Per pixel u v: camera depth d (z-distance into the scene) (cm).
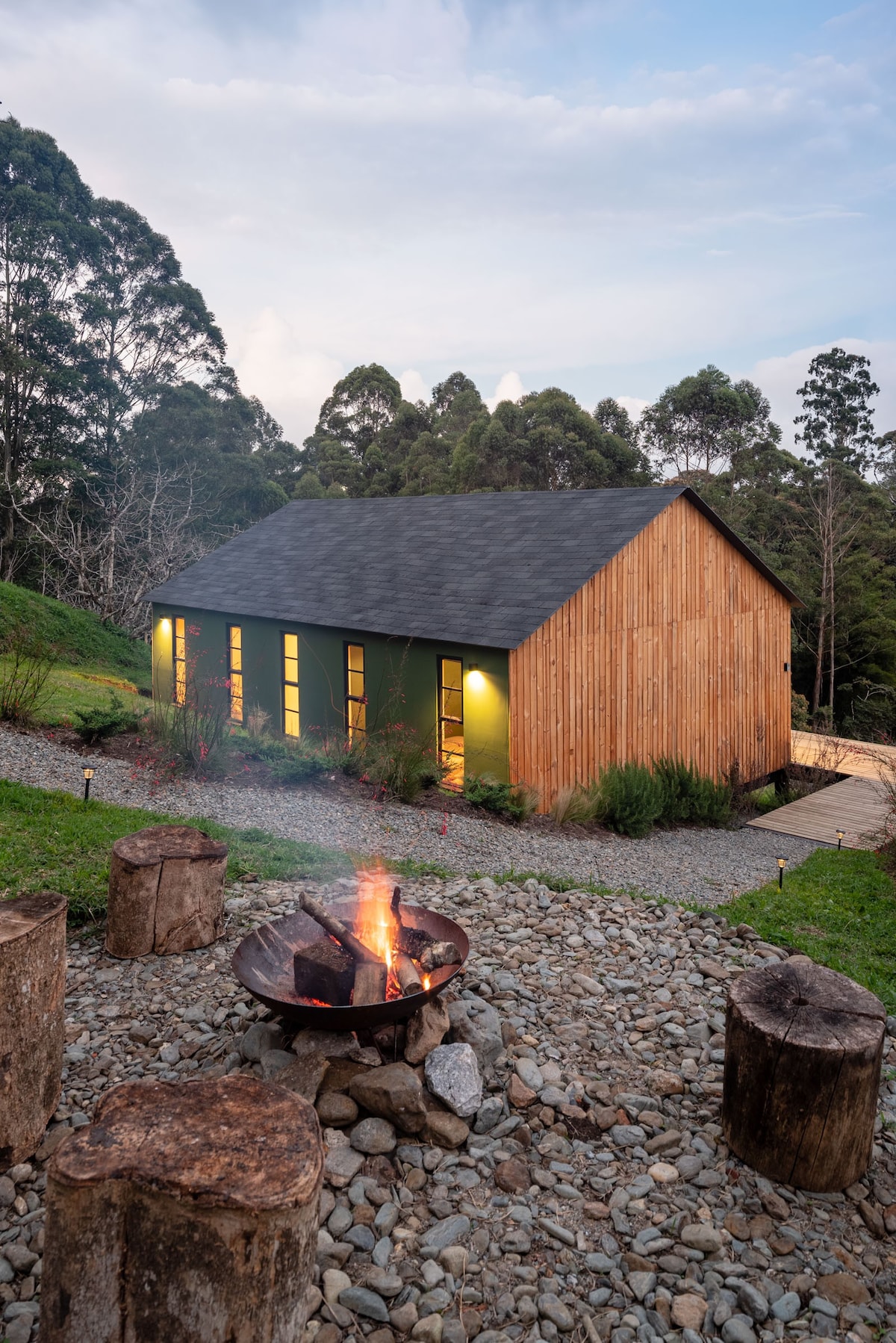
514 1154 368
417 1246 315
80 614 2548
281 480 4756
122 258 3856
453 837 990
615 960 559
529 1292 297
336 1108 369
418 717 1368
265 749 1229
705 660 1619
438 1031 414
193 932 561
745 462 4194
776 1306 296
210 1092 275
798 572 3509
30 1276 298
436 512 1773
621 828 1270
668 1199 345
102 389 3456
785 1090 350
